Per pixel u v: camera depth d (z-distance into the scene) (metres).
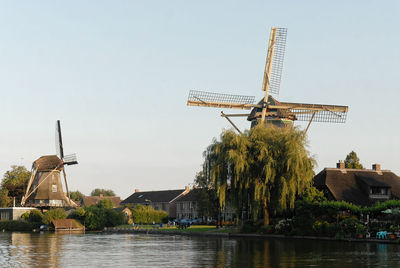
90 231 111.56
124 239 70.00
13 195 151.75
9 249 50.72
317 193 64.38
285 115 83.19
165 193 161.25
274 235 64.25
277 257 38.59
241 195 65.19
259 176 64.38
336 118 85.94
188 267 33.12
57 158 130.38
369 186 73.25
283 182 62.00
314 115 85.12
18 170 161.88
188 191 155.75
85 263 36.44
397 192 76.00
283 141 64.88
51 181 128.00
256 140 65.81
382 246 48.12
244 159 64.06
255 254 41.28
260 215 72.44
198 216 137.50
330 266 32.72
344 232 57.12
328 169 76.06
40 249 50.62
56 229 109.56
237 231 71.75
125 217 126.25
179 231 84.12
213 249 47.16
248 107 82.50
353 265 33.09
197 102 79.06
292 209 64.94
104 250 48.38
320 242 54.34
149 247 51.75
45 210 127.06
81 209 115.62
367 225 57.00
